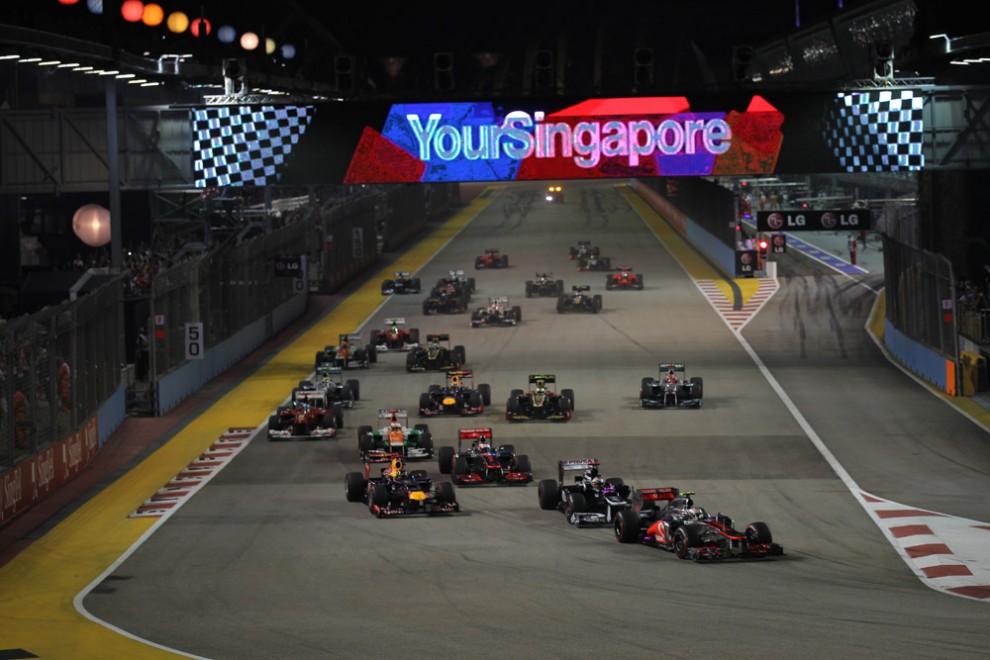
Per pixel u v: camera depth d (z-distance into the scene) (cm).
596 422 11319
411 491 8031
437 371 14275
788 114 11538
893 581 6222
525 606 5706
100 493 9244
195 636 5369
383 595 6062
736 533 6812
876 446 10250
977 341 14450
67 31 12862
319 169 11706
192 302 13725
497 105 11556
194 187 11756
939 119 11531
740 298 19688
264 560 7025
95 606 6169
